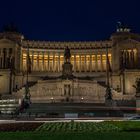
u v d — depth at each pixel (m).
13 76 124.88
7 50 131.75
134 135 26.47
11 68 125.06
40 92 112.81
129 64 132.62
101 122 43.69
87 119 57.16
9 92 119.12
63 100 107.62
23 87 115.50
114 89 117.56
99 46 143.50
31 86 114.12
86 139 24.16
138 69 122.06
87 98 110.38
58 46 145.12
